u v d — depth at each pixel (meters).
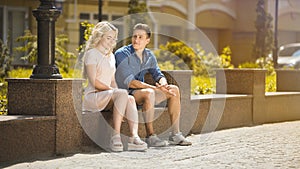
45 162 7.27
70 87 7.91
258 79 11.73
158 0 24.55
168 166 7.26
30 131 7.42
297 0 28.88
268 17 21.89
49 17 7.99
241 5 28.06
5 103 9.79
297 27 29.08
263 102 11.90
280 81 13.52
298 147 8.80
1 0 21.03
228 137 9.72
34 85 7.77
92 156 7.77
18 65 16.91
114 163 7.38
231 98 11.01
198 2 27.11
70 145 7.98
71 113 7.95
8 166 6.96
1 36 21.19
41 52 8.01
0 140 7.06
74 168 7.00
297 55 24.33
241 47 27.97
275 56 18.67
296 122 12.27
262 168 7.22
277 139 9.58
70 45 21.75
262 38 21.25
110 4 23.23
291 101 12.69
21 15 21.50
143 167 7.18
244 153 8.23
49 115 7.72
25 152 7.37
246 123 11.48
